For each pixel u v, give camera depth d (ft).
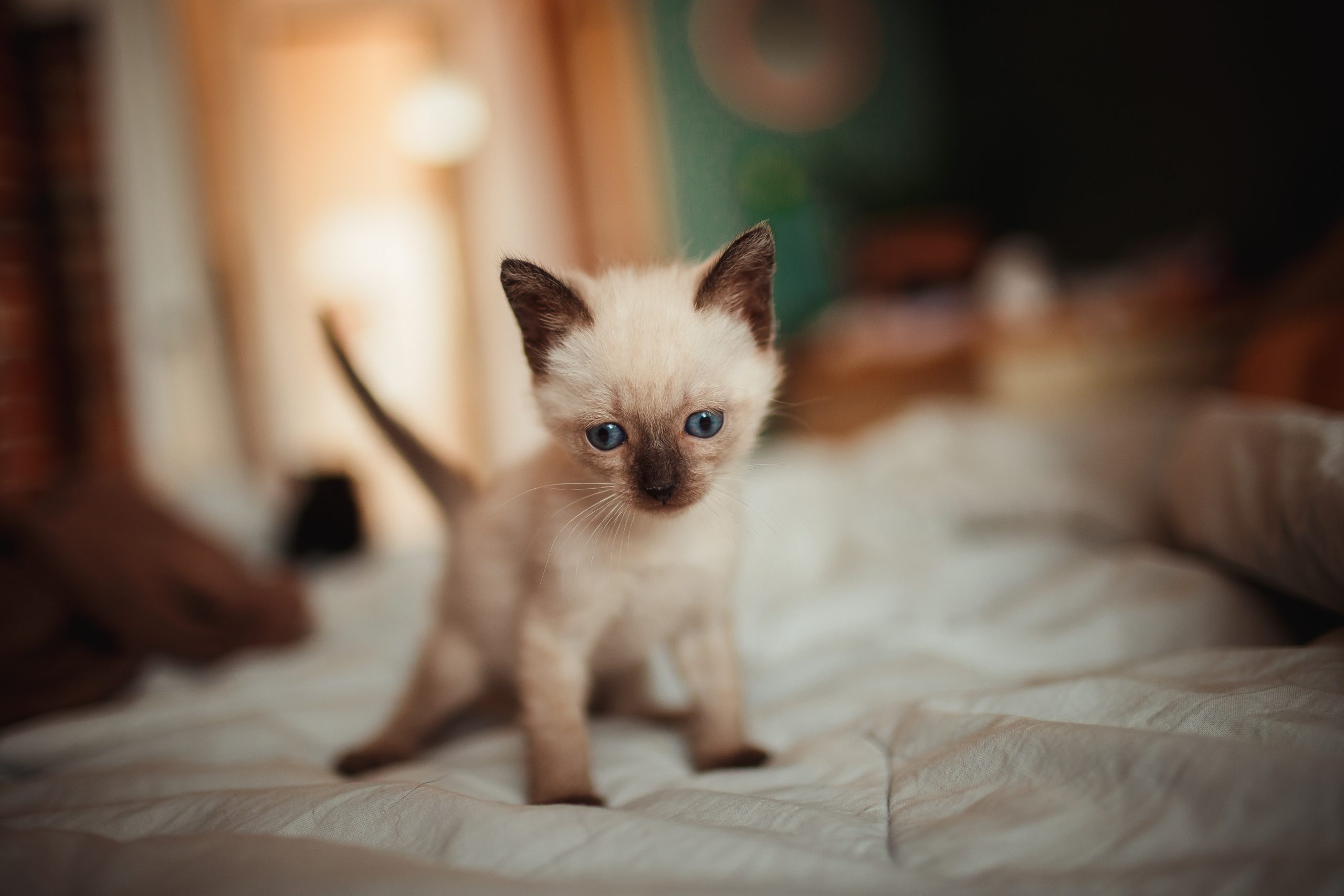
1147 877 0.90
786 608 1.58
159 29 3.02
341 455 3.91
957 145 4.54
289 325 3.83
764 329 1.30
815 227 4.33
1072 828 0.96
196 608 1.67
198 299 3.12
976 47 4.37
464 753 1.30
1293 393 1.58
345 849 1.00
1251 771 0.94
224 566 1.77
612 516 1.23
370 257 4.98
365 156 4.93
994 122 4.31
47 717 1.43
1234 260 3.08
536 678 1.21
